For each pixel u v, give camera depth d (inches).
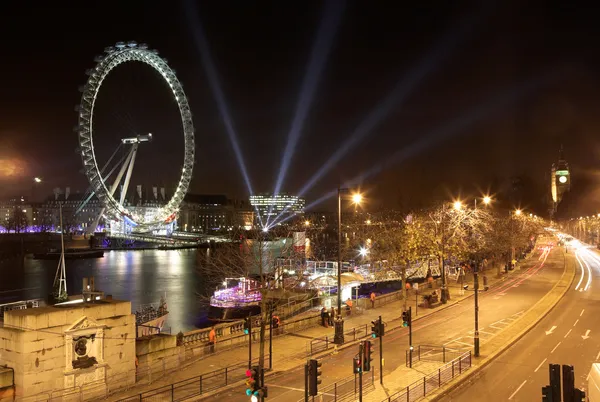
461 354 1428.4
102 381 1104.2
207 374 1229.7
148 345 1263.5
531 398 1079.0
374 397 1072.2
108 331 1134.4
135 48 4621.1
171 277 5039.4
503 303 2284.7
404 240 2298.2
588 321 1884.8
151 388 1139.3
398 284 3356.3
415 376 1225.4
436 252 2452.0
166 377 1219.2
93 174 4564.5
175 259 7357.3
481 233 2906.0
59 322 1049.5
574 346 1513.3
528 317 1941.4
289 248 2815.0
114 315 1151.6
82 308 1093.1
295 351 1464.1
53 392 1018.1
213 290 3607.3
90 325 1093.1
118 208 5191.9
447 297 2294.5
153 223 5871.1
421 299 2380.7
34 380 1003.3
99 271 5649.6
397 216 3690.9
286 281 2481.5
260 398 842.2
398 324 1841.8
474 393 1117.7
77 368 1061.1
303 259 2967.5
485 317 1968.5
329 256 3946.9
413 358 1398.9
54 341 1037.2
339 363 1362.0
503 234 3366.1
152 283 4581.7
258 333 1588.3
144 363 1242.6
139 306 3277.6
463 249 2566.4
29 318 1009.5
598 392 623.2
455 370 1263.5
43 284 4552.2
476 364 1321.4
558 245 6628.9
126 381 1149.7
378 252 2768.2
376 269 2827.3
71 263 6678.2
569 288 2812.5
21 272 5516.7
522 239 4045.3
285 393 1114.1
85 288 1255.5
